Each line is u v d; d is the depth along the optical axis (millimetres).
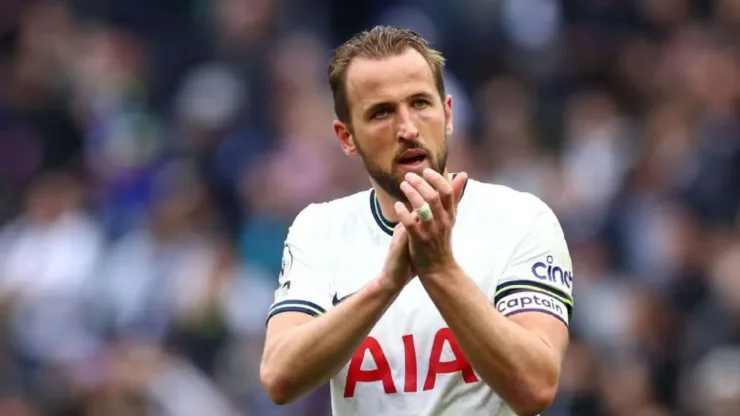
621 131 42375
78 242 39562
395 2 48531
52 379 36062
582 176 41031
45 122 46656
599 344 34438
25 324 38250
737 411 32438
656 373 34281
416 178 14352
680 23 46781
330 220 16500
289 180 40562
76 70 48031
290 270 16344
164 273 36812
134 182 43062
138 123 45906
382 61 15328
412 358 15609
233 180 42375
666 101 43938
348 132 15922
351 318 14656
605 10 47375
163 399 33031
